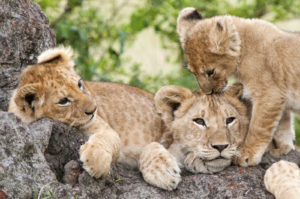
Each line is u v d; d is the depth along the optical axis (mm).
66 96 8578
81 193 7680
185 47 12078
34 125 8172
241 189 8539
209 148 9008
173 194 8445
